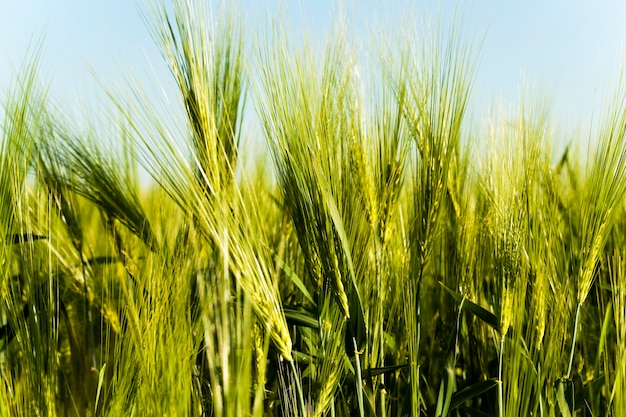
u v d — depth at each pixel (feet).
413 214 2.79
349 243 2.47
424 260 2.66
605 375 2.54
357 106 2.54
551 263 2.65
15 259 2.81
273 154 2.46
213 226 2.28
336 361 2.45
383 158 2.56
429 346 3.04
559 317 2.60
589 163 2.63
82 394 2.74
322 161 2.42
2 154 2.56
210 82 2.44
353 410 2.67
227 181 2.38
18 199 2.58
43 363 2.42
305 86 2.42
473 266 2.91
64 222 3.01
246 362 2.12
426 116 2.62
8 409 2.32
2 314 2.73
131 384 2.35
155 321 2.31
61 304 2.91
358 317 2.48
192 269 2.49
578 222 2.88
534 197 2.60
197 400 2.40
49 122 2.94
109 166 2.95
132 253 3.03
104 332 2.79
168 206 2.83
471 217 2.91
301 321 2.59
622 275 2.56
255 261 2.30
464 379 2.97
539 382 2.51
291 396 2.41
